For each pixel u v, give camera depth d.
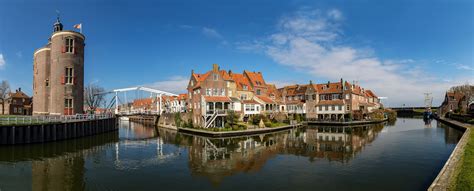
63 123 40.28
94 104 91.81
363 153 30.39
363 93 93.12
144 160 28.22
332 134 49.88
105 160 28.27
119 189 19.06
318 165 24.92
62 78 47.06
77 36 49.25
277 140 41.62
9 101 88.44
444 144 36.62
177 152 32.62
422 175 21.56
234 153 31.08
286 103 84.88
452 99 105.19
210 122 53.19
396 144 36.84
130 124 96.12
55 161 27.52
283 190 18.39
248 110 64.56
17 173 22.88
